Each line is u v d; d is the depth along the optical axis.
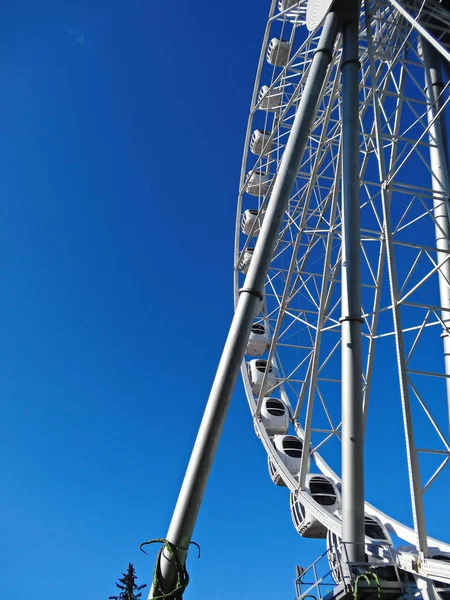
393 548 15.05
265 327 31.70
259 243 14.36
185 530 12.10
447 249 17.67
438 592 12.62
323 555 14.90
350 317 15.52
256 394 29.70
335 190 22.34
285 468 23.22
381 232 20.56
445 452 13.21
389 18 21.36
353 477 13.95
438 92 20.77
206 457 12.36
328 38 17.78
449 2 19.50
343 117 17.42
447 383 17.97
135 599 47.06
